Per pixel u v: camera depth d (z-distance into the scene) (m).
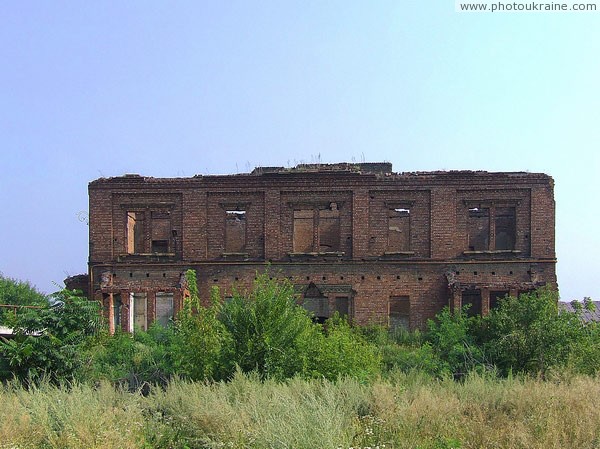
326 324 35.44
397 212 41.94
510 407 18.36
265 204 41.75
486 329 32.62
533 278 40.38
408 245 41.47
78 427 14.79
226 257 41.59
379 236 41.34
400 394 19.45
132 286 41.44
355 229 41.34
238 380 21.75
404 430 15.36
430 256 41.00
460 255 40.94
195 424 16.06
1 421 15.71
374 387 19.81
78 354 25.14
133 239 43.66
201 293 41.50
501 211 41.25
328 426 13.66
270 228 41.66
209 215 41.91
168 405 18.78
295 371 25.16
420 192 41.41
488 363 29.81
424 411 16.86
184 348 25.80
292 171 41.94
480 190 41.16
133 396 19.02
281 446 13.12
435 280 40.91
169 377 26.25
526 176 41.00
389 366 30.27
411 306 40.84
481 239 42.94
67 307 25.28
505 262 40.69
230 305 27.31
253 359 25.36
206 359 25.08
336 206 41.69
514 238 41.12
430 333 35.12
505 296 37.94
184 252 41.66
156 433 15.71
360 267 41.22
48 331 24.64
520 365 28.95
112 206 42.00
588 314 38.66
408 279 41.00
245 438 14.26
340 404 17.58
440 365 29.77
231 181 41.88
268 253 41.50
